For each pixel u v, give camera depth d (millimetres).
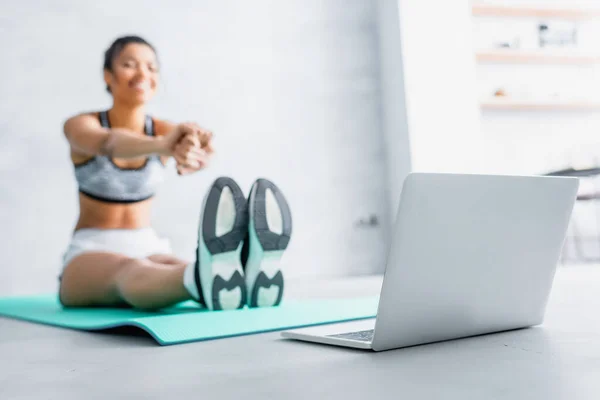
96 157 2316
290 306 1964
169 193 4145
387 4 4520
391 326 1163
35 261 3889
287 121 4453
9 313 2408
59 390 1008
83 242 2371
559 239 1364
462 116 4383
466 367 1007
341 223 4488
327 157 4508
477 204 1187
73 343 1551
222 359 1199
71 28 4055
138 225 2465
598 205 4383
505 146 4617
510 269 1292
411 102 4328
